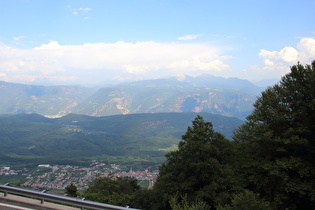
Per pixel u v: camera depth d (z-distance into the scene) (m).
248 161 23.58
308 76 21.78
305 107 20.73
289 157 20.88
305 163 19.73
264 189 20.83
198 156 23.67
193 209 12.70
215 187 21.44
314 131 20.73
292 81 23.44
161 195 25.30
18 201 10.68
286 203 19.58
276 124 22.75
